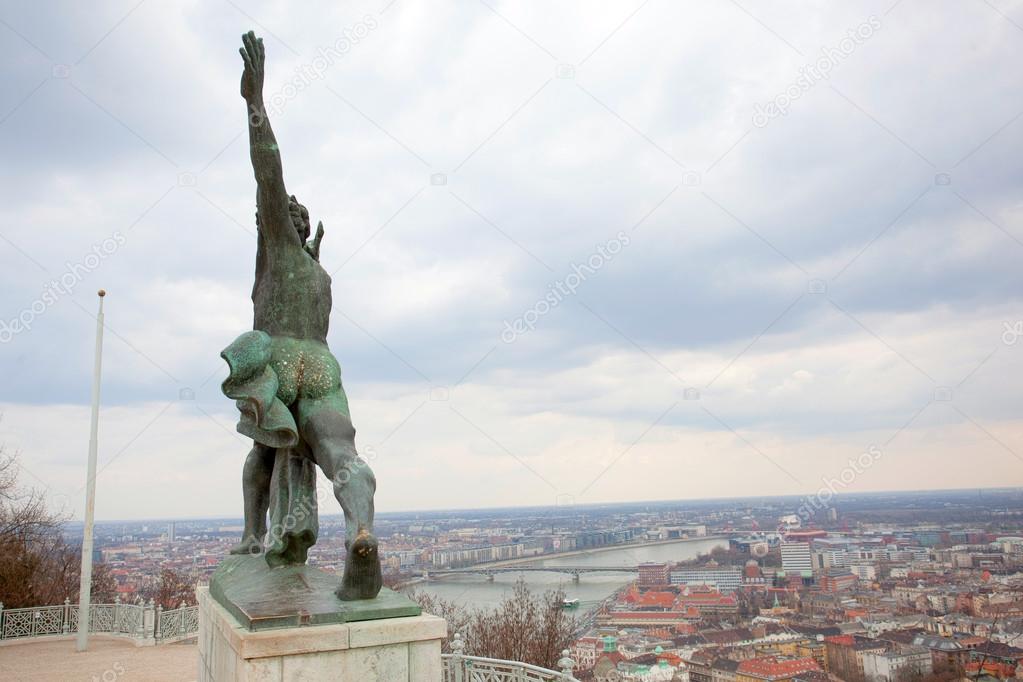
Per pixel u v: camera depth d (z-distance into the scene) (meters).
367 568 4.02
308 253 5.64
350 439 4.69
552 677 6.31
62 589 22.77
